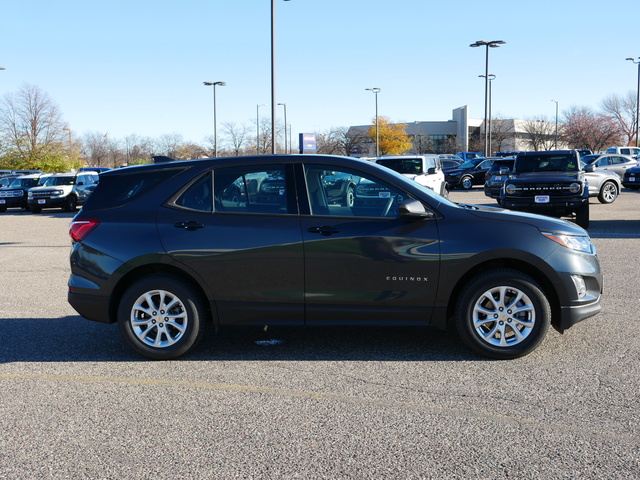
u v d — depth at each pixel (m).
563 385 4.54
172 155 62.25
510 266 5.27
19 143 55.81
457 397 4.36
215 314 5.27
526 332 5.10
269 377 4.86
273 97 26.09
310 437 3.75
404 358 5.26
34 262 11.24
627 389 4.44
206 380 4.81
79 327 6.53
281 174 5.30
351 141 68.69
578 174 14.76
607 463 3.35
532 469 3.30
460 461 3.41
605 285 8.04
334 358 5.30
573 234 5.18
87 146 73.06
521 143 79.06
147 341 5.33
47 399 4.46
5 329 6.45
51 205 25.75
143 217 5.33
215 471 3.35
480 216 5.18
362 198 5.23
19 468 3.43
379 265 5.11
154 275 5.31
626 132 77.31
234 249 5.18
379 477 3.25
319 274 5.15
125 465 3.44
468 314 5.12
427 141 85.12
